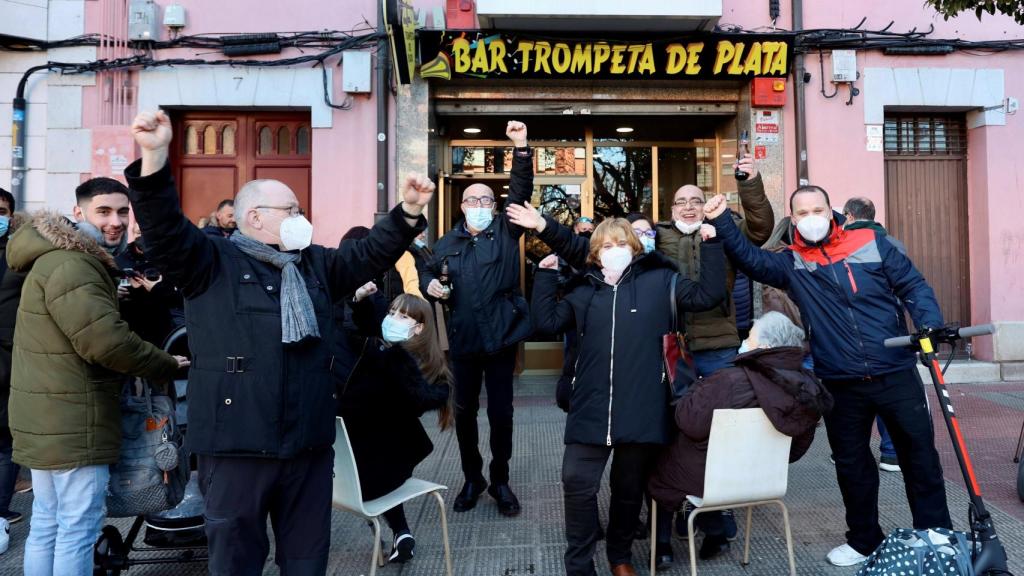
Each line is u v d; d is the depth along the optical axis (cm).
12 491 373
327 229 695
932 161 765
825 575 323
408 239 244
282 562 234
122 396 291
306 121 726
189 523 313
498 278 401
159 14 690
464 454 416
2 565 346
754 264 328
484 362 410
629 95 739
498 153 800
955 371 729
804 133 709
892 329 315
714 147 804
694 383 305
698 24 671
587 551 302
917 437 313
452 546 364
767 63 693
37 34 679
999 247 733
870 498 327
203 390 217
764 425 295
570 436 307
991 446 514
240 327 217
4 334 360
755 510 410
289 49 695
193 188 724
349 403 310
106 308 259
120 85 685
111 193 316
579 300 316
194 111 717
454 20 686
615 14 646
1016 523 373
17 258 268
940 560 237
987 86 728
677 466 303
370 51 690
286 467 223
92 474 268
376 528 294
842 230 333
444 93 730
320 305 233
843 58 709
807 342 334
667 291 306
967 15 726
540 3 641
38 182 684
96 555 307
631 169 805
